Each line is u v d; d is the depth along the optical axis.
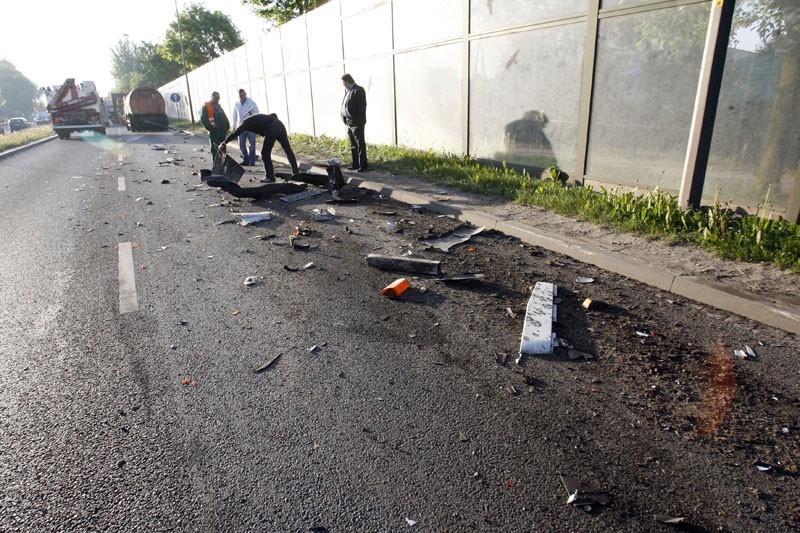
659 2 5.95
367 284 4.50
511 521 1.96
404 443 2.42
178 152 17.05
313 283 4.56
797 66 4.90
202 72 34.53
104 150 19.27
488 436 2.46
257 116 9.16
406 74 11.86
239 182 9.88
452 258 5.16
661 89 6.20
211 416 2.66
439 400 2.77
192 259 5.33
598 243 5.14
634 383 2.88
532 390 2.84
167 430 2.56
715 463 2.25
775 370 2.97
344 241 5.85
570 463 2.27
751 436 2.42
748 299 3.67
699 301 3.97
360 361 3.19
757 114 5.28
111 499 2.11
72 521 2.00
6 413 2.73
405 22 11.47
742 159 5.51
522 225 5.91
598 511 2.00
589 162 7.44
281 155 13.73
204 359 3.26
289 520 1.98
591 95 7.13
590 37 6.94
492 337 3.47
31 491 2.17
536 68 8.06
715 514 1.98
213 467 2.29
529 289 4.30
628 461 2.28
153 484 2.19
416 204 7.73
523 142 8.70
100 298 4.34
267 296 4.28
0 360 3.31
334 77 15.64
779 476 2.16
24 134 29.47
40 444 2.47
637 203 5.88
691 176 5.57
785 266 4.26
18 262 5.41
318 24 15.92
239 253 5.49
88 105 27.64
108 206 8.23
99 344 3.50
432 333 3.55
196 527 1.96
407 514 2.00
